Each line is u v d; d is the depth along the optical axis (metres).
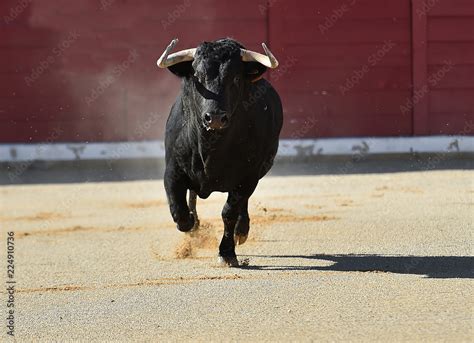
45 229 24.41
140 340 13.27
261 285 16.59
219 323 14.02
